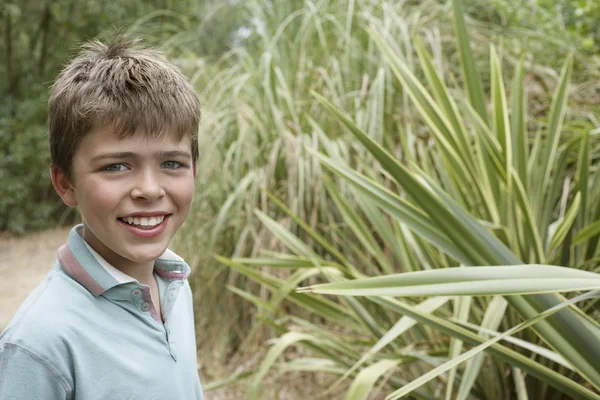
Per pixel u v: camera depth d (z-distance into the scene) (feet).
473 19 12.00
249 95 10.94
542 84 9.37
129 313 2.89
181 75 3.14
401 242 6.40
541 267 3.50
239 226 9.29
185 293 3.52
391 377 6.16
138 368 2.80
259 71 10.68
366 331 6.59
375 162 8.71
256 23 11.60
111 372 2.71
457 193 6.30
